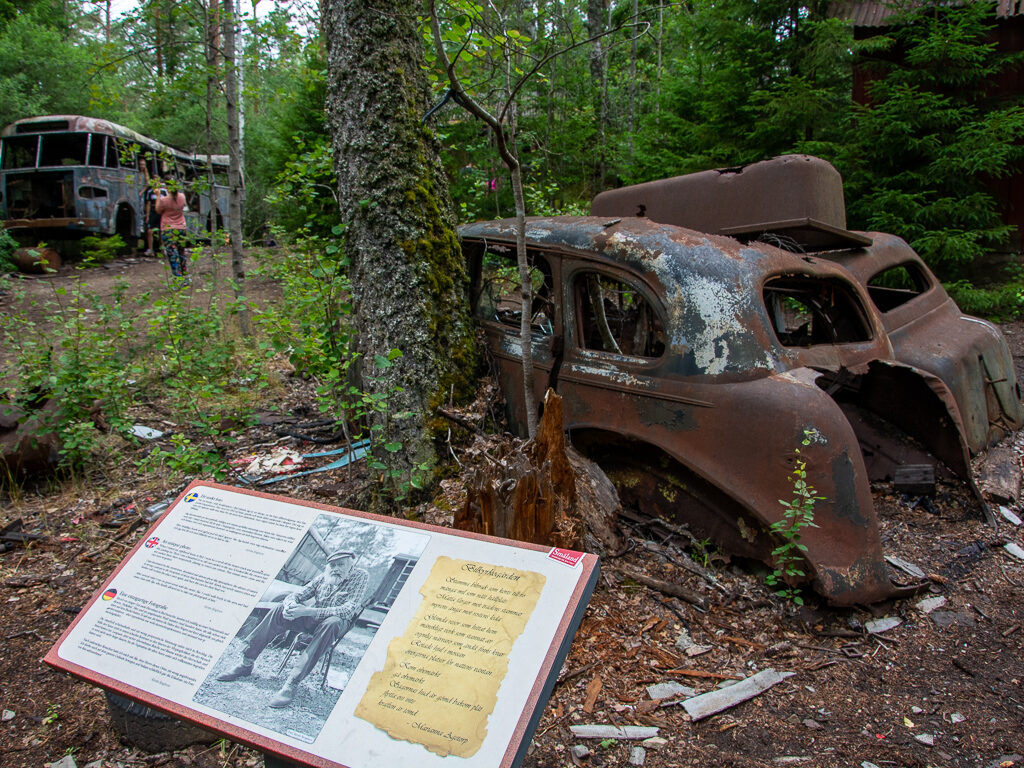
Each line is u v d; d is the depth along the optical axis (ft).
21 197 47.14
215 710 5.73
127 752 8.54
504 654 5.33
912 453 14.62
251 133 55.88
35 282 36.83
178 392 18.24
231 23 24.54
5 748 8.58
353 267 13.83
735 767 7.78
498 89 19.33
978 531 13.12
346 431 13.69
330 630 5.92
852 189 29.84
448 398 13.67
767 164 14.51
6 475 15.16
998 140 28.40
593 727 8.38
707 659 9.66
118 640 6.48
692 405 11.08
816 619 10.32
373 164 13.39
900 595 10.53
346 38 13.30
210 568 6.72
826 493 10.03
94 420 16.83
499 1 16.03
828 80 32.42
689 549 11.83
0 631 10.80
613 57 55.16
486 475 9.71
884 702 8.84
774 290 14.55
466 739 4.99
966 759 7.90
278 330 14.56
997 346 17.52
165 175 43.86
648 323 12.55
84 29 70.33
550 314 15.80
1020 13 32.48
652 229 12.38
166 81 27.71
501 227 14.89
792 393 10.30
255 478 15.57
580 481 11.75
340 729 5.32
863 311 13.96
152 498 14.99
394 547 6.31
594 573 5.62
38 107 54.39
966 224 30.30
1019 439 17.13
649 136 35.35
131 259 48.32
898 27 31.99
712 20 32.60
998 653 9.80
